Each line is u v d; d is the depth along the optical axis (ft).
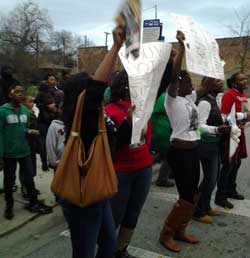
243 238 14.97
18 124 15.84
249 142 36.60
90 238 8.76
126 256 12.41
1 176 21.66
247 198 19.79
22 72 165.78
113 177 8.57
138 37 7.97
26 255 13.30
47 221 16.15
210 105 15.44
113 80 10.87
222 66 10.94
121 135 10.60
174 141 13.16
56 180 8.43
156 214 17.22
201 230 15.60
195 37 10.67
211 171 15.88
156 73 9.43
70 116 8.71
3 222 15.65
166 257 13.33
